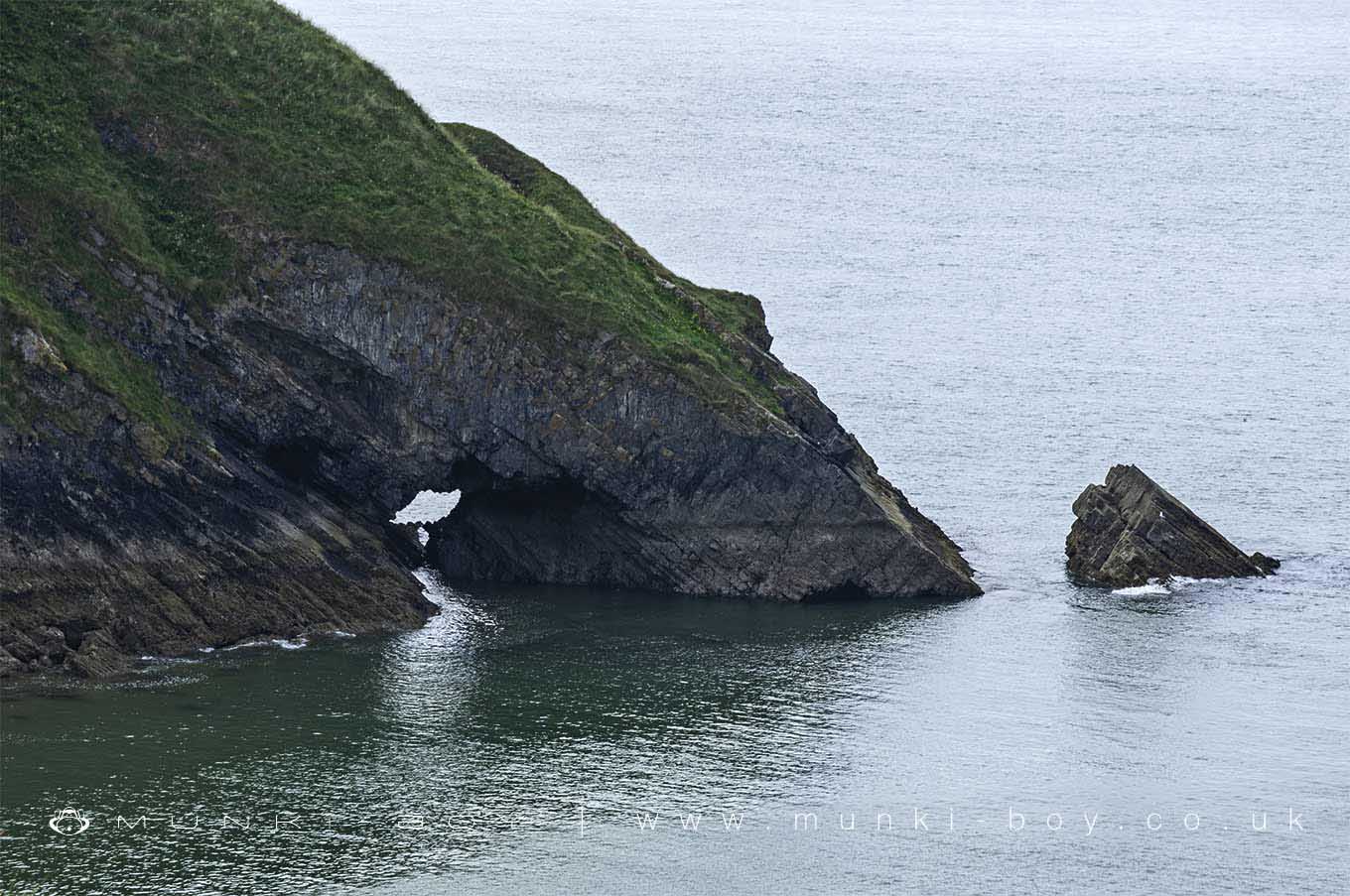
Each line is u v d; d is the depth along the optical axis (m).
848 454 108.19
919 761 86.69
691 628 100.88
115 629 90.44
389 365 101.25
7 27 103.19
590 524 106.56
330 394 101.69
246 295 99.19
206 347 97.94
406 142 109.12
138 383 94.94
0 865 73.31
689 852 77.81
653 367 103.25
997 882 76.56
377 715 87.44
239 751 83.00
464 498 108.25
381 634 96.88
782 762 85.94
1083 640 100.94
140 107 103.00
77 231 96.56
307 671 91.50
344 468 102.25
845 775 85.00
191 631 92.12
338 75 110.38
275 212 101.25
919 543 107.25
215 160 102.56
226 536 94.38
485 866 75.94
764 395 107.62
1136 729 90.44
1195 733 90.25
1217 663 98.25
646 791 82.62
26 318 91.12
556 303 103.62
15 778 79.12
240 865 74.50
